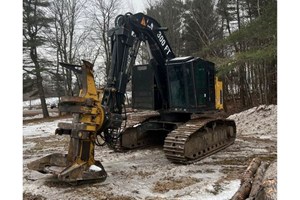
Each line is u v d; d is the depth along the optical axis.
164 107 8.30
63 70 24.62
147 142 9.20
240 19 24.11
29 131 14.16
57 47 24.17
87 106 5.31
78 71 5.83
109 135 6.09
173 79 7.94
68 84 25.08
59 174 5.03
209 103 8.50
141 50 22.64
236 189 5.14
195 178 5.83
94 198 4.75
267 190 4.11
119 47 6.46
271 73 17.91
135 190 5.16
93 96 5.52
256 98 21.11
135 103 8.60
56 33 24.17
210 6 26.06
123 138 8.44
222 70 13.95
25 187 5.30
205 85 8.32
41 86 22.92
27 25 21.94
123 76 6.46
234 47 19.86
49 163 5.66
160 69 8.09
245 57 12.76
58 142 10.66
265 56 11.88
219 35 25.70
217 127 8.51
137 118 9.83
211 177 5.93
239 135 11.84
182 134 6.91
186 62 7.73
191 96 7.79
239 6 23.73
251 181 5.32
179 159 6.78
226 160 7.37
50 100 33.72
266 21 11.93
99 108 5.55
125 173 6.25
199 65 8.10
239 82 22.59
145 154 8.16
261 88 20.08
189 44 26.98
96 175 5.42
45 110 22.91
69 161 5.42
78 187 5.29
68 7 25.28
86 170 5.32
